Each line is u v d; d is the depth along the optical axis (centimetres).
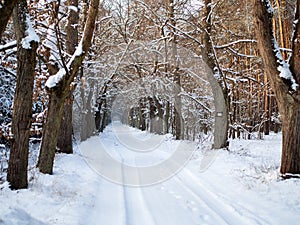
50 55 862
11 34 1093
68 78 821
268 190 719
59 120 846
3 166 860
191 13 1570
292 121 793
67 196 636
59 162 1023
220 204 649
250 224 521
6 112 1226
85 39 843
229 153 1265
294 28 821
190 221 546
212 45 1397
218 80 1386
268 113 2616
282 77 791
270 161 1131
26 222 461
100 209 599
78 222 500
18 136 649
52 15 872
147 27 2031
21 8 647
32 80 664
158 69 2114
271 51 810
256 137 2555
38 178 742
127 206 625
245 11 1611
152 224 528
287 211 584
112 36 2173
